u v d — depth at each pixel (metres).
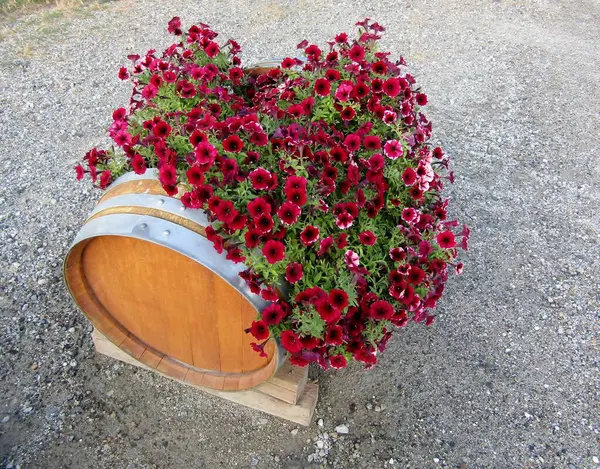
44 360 2.79
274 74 2.83
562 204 3.85
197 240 1.92
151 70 2.54
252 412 2.64
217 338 2.32
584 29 6.07
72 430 2.53
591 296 3.23
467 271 3.35
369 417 2.62
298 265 1.94
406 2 6.51
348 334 2.03
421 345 2.93
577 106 4.82
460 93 4.92
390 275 2.08
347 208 2.08
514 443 2.54
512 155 4.25
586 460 2.49
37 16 5.84
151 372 2.76
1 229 3.46
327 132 2.31
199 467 2.43
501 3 6.57
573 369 2.86
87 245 2.22
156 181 2.08
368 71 2.45
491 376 2.81
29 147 4.12
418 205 2.40
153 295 2.29
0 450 2.43
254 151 2.12
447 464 2.46
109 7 6.14
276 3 6.32
